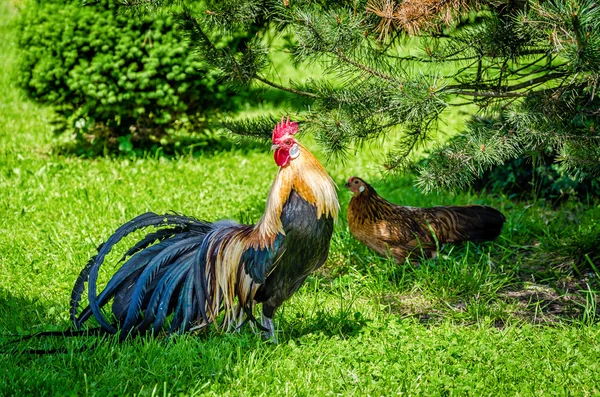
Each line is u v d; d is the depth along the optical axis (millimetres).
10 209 11711
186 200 12398
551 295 9109
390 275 9547
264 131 9570
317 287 9133
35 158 14641
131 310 7086
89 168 14156
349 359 7094
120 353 6906
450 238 9789
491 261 9977
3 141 15969
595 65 6281
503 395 6539
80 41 14180
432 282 9242
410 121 7949
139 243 7586
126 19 14156
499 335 7719
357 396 6469
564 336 7676
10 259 9750
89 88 14188
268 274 6812
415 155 14438
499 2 7773
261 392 6574
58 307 8266
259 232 6883
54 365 6777
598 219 10961
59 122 15148
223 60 8414
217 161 14945
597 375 6809
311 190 6641
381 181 13555
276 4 7926
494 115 9898
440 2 7078
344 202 12359
